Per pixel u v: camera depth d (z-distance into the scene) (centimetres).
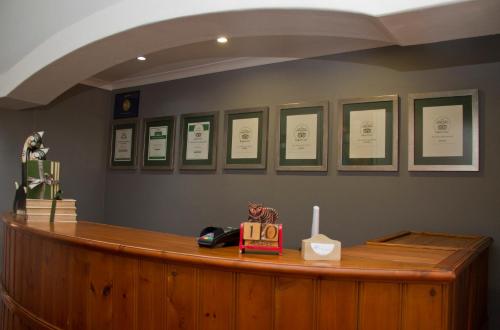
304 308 141
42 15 340
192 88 416
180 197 416
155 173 439
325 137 331
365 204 313
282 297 143
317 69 342
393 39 249
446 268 136
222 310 150
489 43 276
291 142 347
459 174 280
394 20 219
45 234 207
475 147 275
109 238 192
